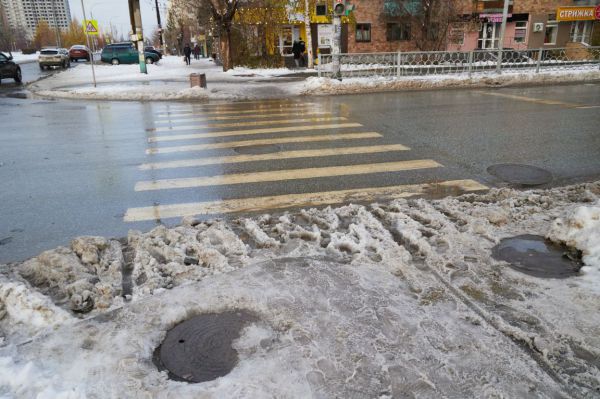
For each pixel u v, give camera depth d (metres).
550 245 3.91
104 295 3.20
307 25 27.08
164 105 14.59
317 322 2.83
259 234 4.20
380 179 6.09
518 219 4.45
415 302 3.06
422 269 3.53
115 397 2.26
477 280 3.34
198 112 12.73
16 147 8.59
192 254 3.91
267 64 28.84
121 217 4.97
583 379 2.38
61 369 2.47
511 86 17.88
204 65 36.03
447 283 3.30
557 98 13.75
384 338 2.67
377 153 7.43
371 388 2.30
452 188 5.68
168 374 2.45
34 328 2.88
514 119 10.26
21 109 14.09
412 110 12.02
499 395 2.26
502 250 3.83
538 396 2.26
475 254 3.74
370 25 33.19
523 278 3.36
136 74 26.84
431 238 4.03
